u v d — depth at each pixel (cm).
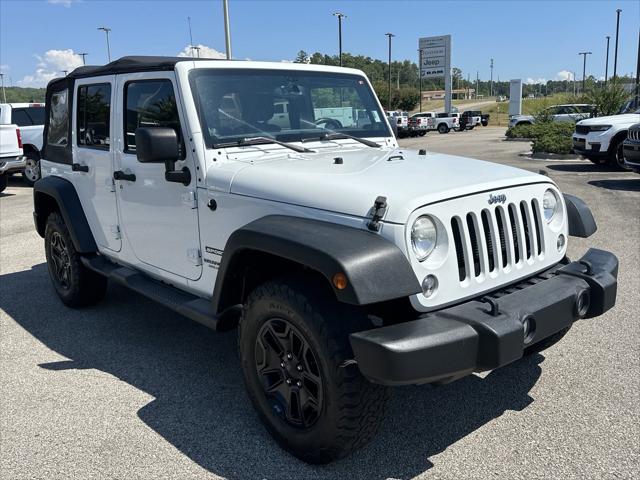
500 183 301
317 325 270
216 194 341
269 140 374
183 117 358
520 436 315
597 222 808
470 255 283
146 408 358
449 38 5656
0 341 471
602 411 336
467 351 257
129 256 442
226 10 1998
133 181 413
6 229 923
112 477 291
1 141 1248
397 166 330
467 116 4547
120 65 418
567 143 1689
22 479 291
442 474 286
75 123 488
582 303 306
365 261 248
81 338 473
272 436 313
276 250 274
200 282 370
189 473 293
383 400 276
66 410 358
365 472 290
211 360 426
